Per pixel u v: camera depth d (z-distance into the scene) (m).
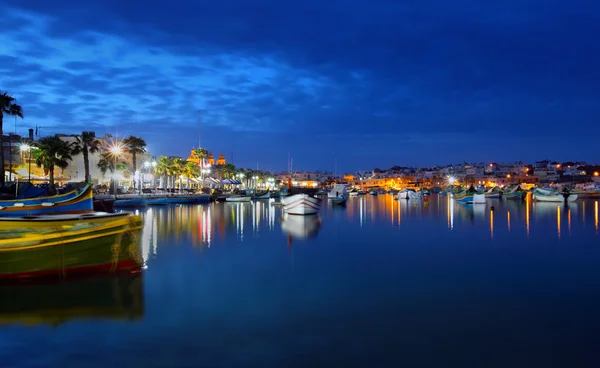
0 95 42.62
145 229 37.09
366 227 40.00
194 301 14.38
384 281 17.30
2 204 31.19
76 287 15.83
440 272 19.19
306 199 55.47
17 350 10.42
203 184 113.38
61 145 59.97
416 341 10.98
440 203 94.56
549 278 17.98
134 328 11.83
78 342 10.88
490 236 32.88
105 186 80.25
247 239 30.38
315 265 20.73
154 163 95.75
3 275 16.02
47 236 16.27
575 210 66.12
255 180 174.00
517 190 114.69
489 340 11.09
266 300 14.47
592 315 13.07
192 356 10.07
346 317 12.77
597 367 9.59
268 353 10.21
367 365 9.62
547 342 10.96
